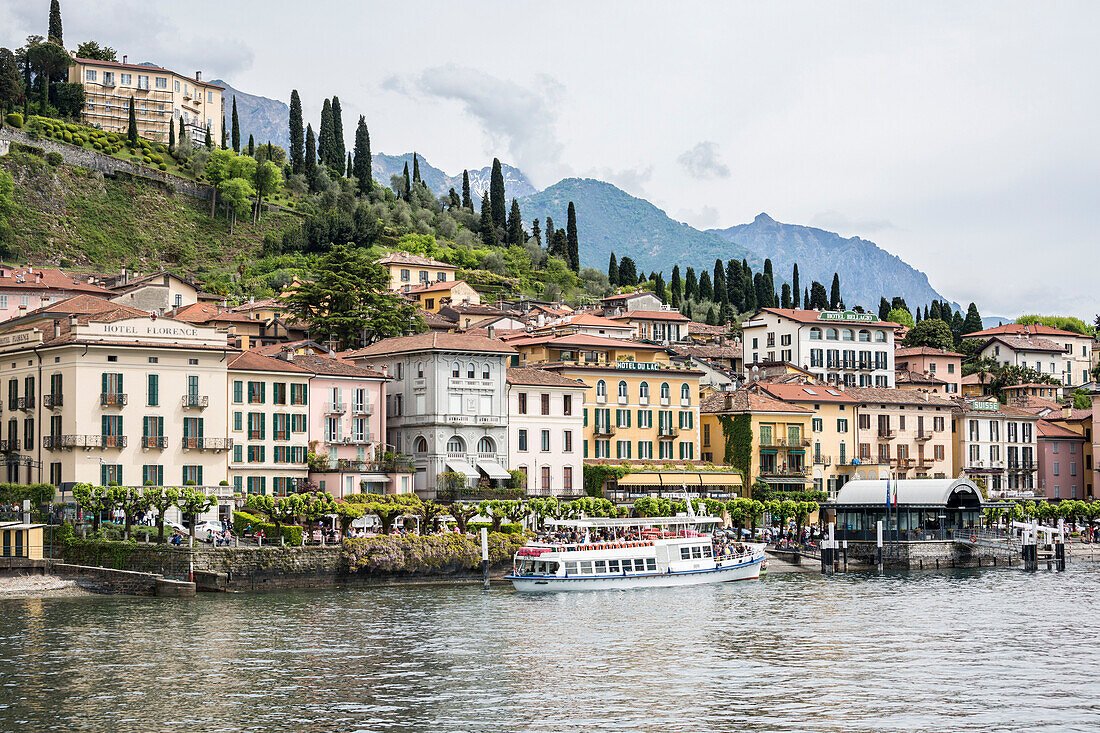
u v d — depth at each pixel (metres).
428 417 142.75
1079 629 88.25
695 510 138.75
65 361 120.38
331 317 179.38
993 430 191.62
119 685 68.12
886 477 169.12
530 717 62.25
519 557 111.62
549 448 150.00
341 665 73.81
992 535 142.88
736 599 105.44
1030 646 81.12
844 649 80.12
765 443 166.00
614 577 111.44
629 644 81.56
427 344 143.88
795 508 143.50
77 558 109.19
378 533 116.75
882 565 134.62
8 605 96.56
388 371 149.12
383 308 186.25
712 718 62.00
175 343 124.38
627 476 153.88
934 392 197.50
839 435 176.12
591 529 121.62
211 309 186.00
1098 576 127.88
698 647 80.62
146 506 108.12
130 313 127.88
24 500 112.50
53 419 121.75
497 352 146.25
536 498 133.88
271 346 160.62
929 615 95.44
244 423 130.00
